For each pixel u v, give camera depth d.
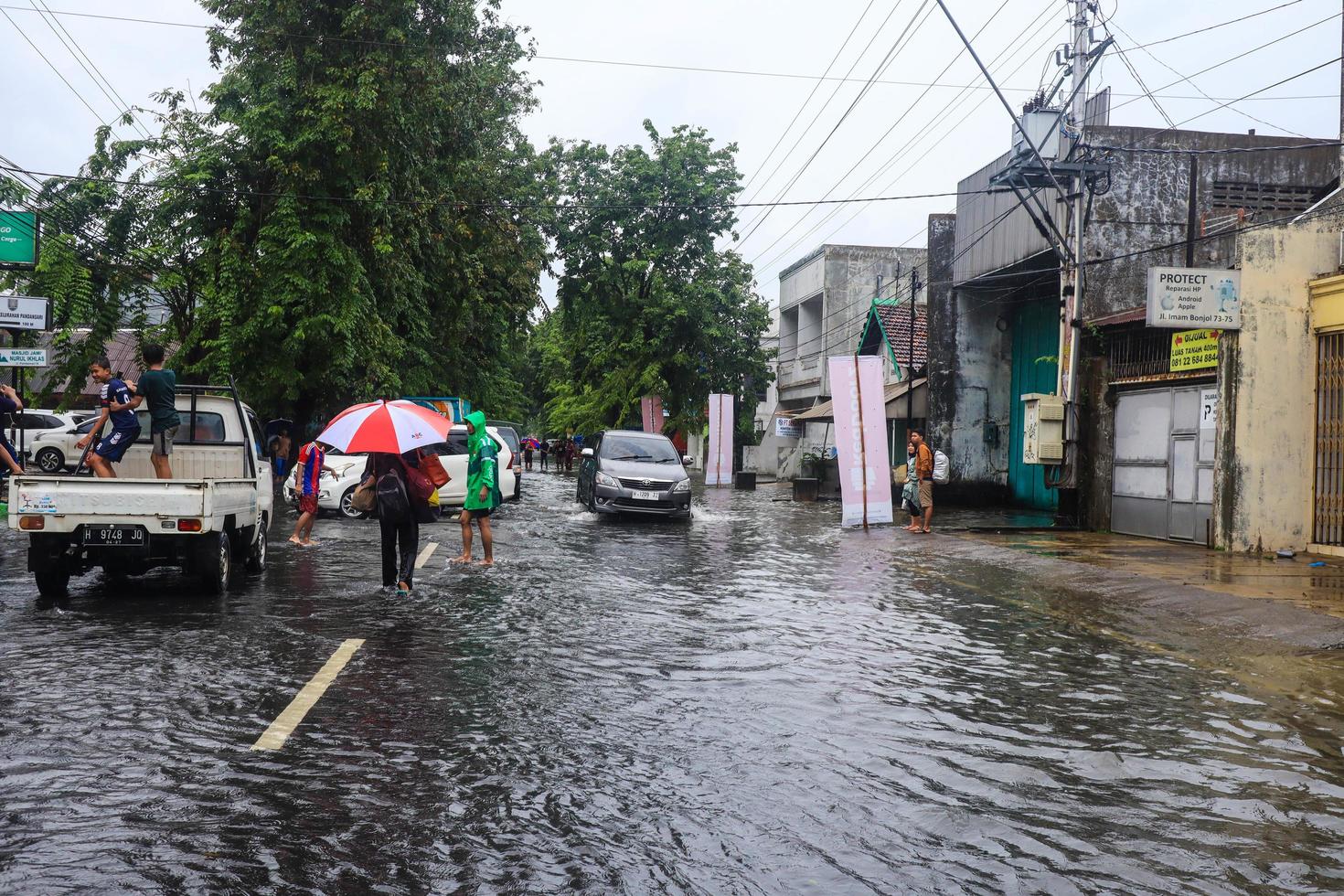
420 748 5.27
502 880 3.71
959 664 7.71
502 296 31.22
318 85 23.38
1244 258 14.45
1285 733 5.97
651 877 3.77
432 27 26.55
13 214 18.33
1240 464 14.66
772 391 52.41
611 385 43.00
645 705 6.24
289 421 23.25
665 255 41.84
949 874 3.85
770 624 9.16
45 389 25.70
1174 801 4.74
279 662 7.17
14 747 5.14
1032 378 26.16
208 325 24.45
